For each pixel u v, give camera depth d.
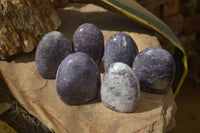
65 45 0.58
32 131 0.55
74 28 0.76
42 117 0.54
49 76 0.59
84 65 0.52
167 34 0.69
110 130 0.50
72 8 0.85
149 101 0.55
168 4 0.97
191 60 1.29
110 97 0.52
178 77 0.69
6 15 0.63
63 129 0.52
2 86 0.60
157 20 0.72
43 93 0.57
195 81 1.29
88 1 0.78
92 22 0.78
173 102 0.58
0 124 0.55
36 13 0.66
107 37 0.72
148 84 0.55
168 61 0.54
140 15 0.67
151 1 0.89
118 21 0.78
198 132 1.00
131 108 0.52
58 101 0.55
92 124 0.51
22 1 0.64
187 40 1.23
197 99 1.18
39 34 0.67
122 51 0.56
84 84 0.52
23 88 0.58
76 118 0.52
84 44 0.59
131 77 0.51
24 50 0.66
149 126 0.51
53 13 0.71
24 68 0.63
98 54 0.60
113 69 0.51
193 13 1.23
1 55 0.64
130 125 0.51
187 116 1.08
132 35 0.72
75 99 0.53
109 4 0.65
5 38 0.63
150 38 0.71
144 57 0.54
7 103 0.58
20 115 0.56
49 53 0.56
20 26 0.65
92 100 0.55
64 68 0.52
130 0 0.72
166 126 0.53
